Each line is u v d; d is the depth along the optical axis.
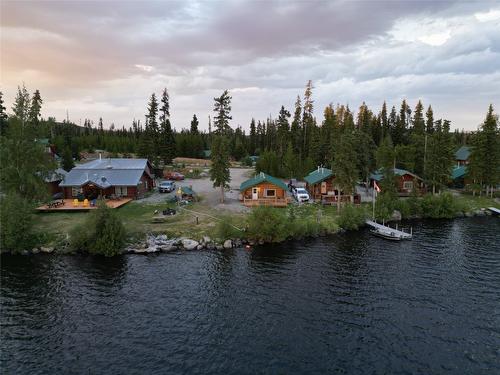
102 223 36.62
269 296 27.36
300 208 53.03
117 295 27.22
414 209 55.25
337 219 47.41
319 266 33.56
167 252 36.69
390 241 41.69
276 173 91.00
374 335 22.30
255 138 167.62
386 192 54.38
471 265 34.06
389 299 27.06
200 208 51.56
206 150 157.62
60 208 48.19
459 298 27.25
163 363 19.41
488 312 25.17
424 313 25.02
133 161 65.25
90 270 31.94
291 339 21.80
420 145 77.38
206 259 34.91
